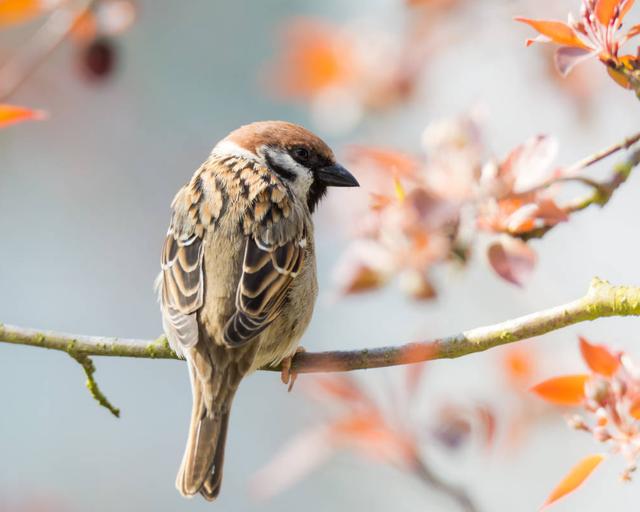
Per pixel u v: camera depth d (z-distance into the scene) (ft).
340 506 54.80
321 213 26.86
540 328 23.26
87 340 26.40
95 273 65.51
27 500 58.23
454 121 24.88
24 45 54.39
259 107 65.77
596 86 36.29
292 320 28.12
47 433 61.00
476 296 40.63
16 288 64.80
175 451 61.72
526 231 24.29
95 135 64.85
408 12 35.91
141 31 65.00
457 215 24.25
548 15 35.27
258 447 60.23
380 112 35.81
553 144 24.26
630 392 19.79
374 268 25.43
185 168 65.92
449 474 29.37
